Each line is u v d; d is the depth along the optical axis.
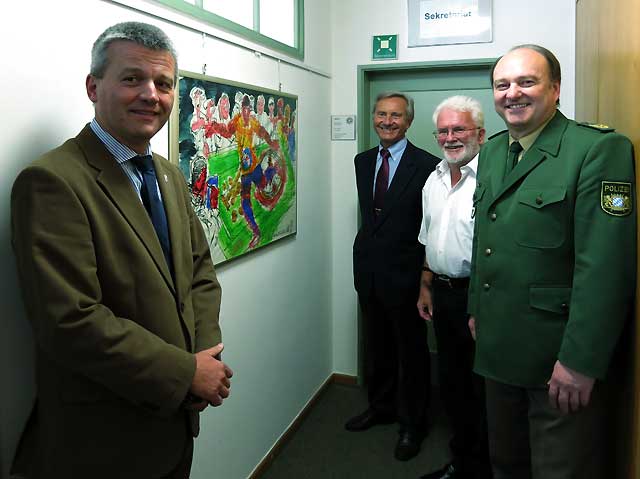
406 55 3.09
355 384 3.39
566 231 1.44
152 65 1.21
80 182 1.12
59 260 1.05
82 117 1.38
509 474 1.74
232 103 2.06
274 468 2.50
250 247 2.23
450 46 3.02
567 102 2.86
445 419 2.96
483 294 1.63
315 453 2.63
